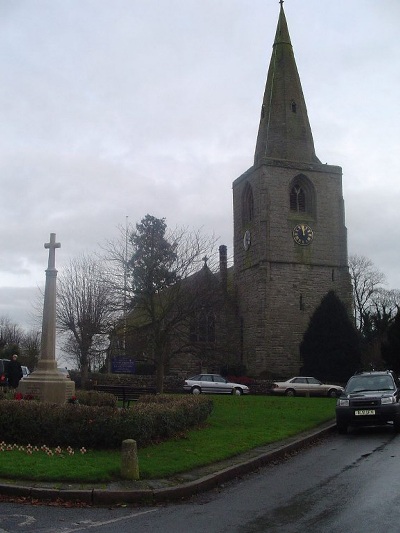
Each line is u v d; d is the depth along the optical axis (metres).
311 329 44.19
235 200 50.97
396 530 7.28
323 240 46.97
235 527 7.55
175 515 8.19
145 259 33.84
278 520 7.86
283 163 46.69
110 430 12.04
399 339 44.75
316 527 7.46
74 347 47.38
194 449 12.44
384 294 71.44
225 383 39.56
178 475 10.20
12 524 7.55
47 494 8.83
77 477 9.45
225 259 44.94
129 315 36.94
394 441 16.06
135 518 8.02
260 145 50.09
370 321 66.38
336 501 8.89
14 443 12.23
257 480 10.73
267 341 44.25
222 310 38.91
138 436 12.28
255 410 22.78
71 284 43.59
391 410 17.69
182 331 35.00
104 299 38.16
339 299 44.75
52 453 11.16
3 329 97.25
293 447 14.26
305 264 46.16
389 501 8.84
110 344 37.62
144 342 34.34
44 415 12.21
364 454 13.73
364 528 7.38
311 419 19.98
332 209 47.66
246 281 47.59
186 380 39.81
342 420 17.95
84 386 35.38
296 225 46.28
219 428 16.41
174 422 14.11
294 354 44.78
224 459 11.82
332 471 11.52
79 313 42.00
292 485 10.22
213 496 9.44
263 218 45.72
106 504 8.78
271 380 42.03
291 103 49.47
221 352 36.66
